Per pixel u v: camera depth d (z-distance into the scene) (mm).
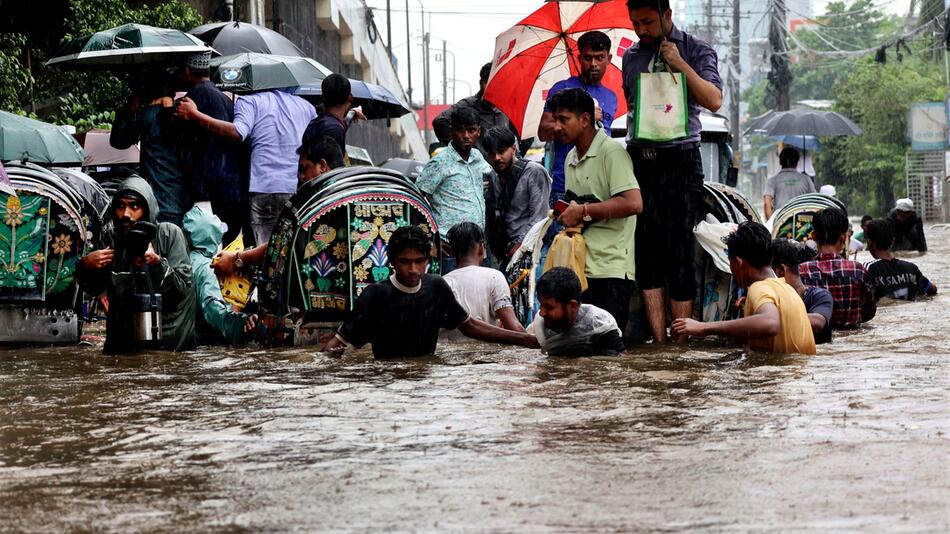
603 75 16703
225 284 15156
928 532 5199
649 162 14070
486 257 18172
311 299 14141
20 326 14594
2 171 14031
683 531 5332
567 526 5449
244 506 5941
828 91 133250
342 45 70250
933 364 10812
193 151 17594
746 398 8891
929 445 6988
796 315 11922
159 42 17797
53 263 14625
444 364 11531
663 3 13883
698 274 15195
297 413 8555
